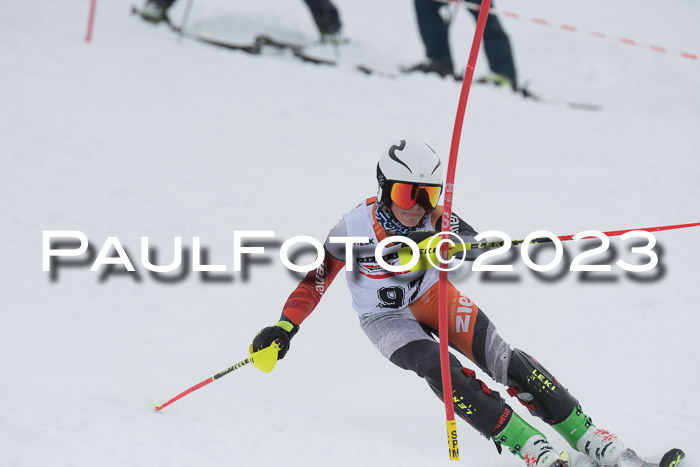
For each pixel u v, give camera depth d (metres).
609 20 60.94
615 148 35.53
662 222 26.97
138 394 13.57
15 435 10.18
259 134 32.72
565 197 29.16
